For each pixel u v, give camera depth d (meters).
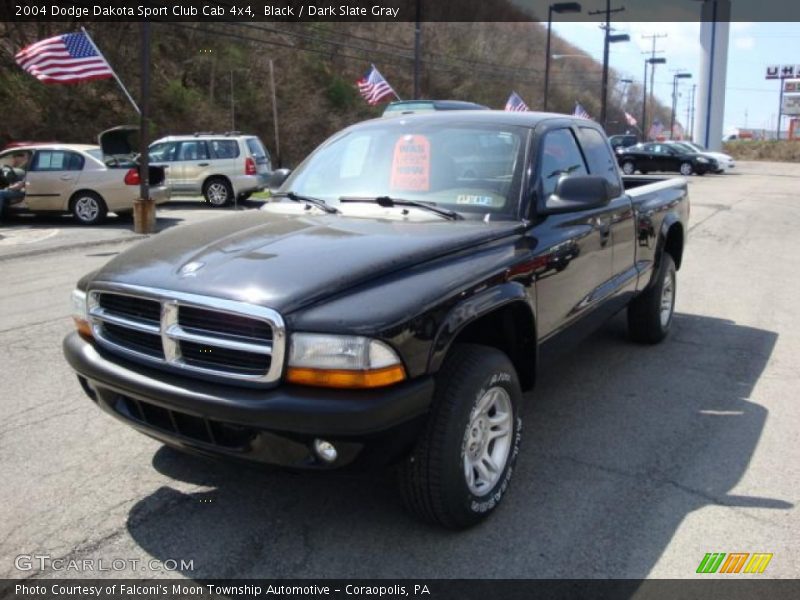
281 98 38.66
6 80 27.58
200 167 18.50
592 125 5.21
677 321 7.18
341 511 3.47
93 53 13.80
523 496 3.64
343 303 2.83
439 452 3.03
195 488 3.68
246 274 2.98
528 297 3.58
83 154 14.56
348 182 4.30
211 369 2.91
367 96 23.98
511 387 3.44
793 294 8.46
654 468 3.96
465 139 4.21
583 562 3.09
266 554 3.13
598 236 4.58
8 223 14.88
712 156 34.47
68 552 3.13
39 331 6.58
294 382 2.77
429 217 3.82
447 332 2.99
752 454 4.14
